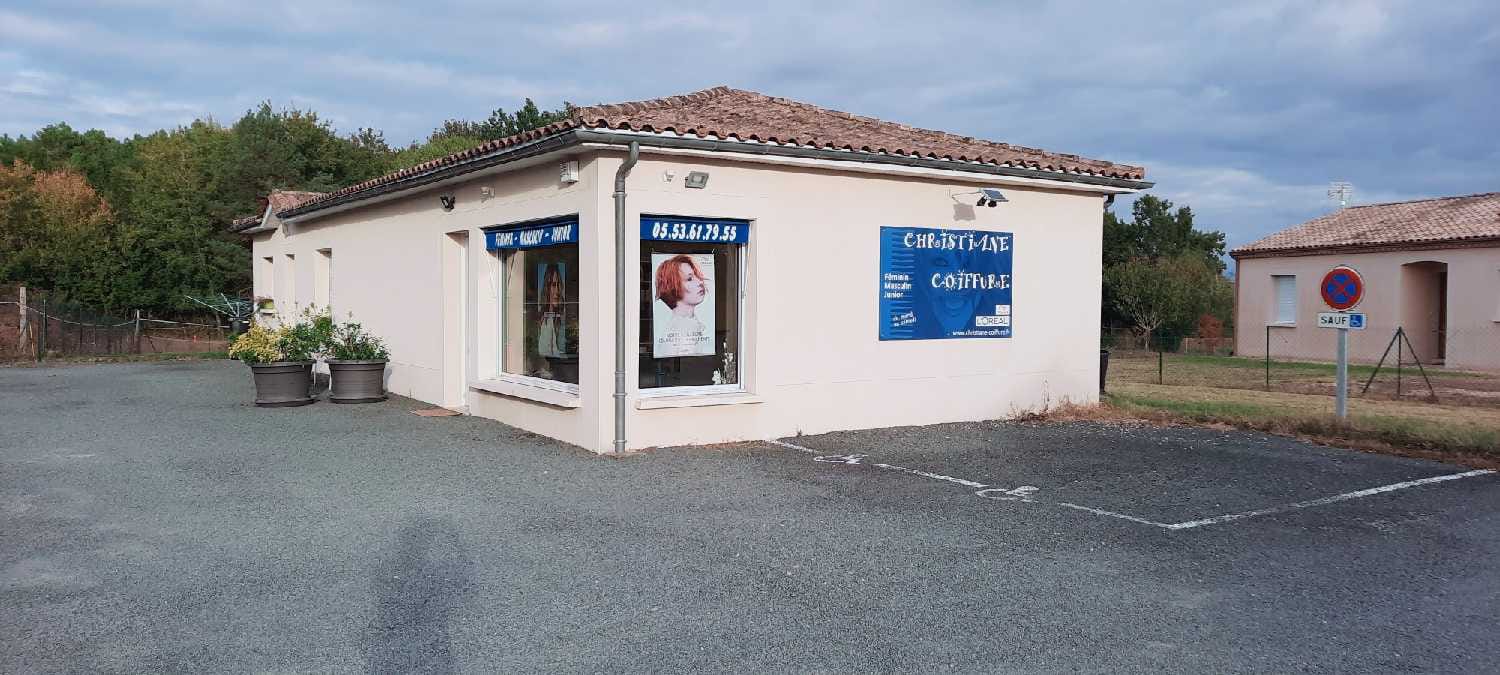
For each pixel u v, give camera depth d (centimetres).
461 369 1233
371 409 1203
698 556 564
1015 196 1189
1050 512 695
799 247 1016
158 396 1331
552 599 484
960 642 434
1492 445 962
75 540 585
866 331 1073
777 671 399
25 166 4047
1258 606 494
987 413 1180
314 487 743
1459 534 652
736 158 949
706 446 954
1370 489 798
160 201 3528
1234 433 1104
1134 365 2491
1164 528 655
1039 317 1223
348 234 1547
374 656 407
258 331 1227
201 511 661
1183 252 4038
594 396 908
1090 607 487
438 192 1230
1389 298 2556
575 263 976
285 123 3750
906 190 1095
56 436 976
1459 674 409
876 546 592
